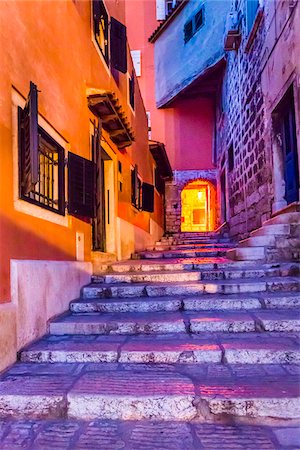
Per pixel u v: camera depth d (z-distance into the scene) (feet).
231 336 9.40
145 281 14.52
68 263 12.42
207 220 60.90
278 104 18.31
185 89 41.04
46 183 11.97
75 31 14.65
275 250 16.20
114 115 17.40
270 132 19.60
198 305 11.45
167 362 8.32
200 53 37.83
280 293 12.20
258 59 21.99
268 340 8.92
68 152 13.09
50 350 8.66
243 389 6.66
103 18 20.11
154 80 47.96
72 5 14.43
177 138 46.55
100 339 9.64
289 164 18.22
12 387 7.03
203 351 8.29
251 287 12.48
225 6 33.22
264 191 21.09
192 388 6.76
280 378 7.18
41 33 11.10
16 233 8.98
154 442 5.66
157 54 47.57
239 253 17.19
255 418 6.22
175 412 6.39
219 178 41.47
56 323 10.33
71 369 8.04
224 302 11.34
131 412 6.46
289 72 16.58
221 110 38.70
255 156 23.09
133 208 25.35
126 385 7.01
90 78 16.56
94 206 14.71
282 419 6.18
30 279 9.41
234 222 30.73
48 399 6.59
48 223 11.11
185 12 41.37
